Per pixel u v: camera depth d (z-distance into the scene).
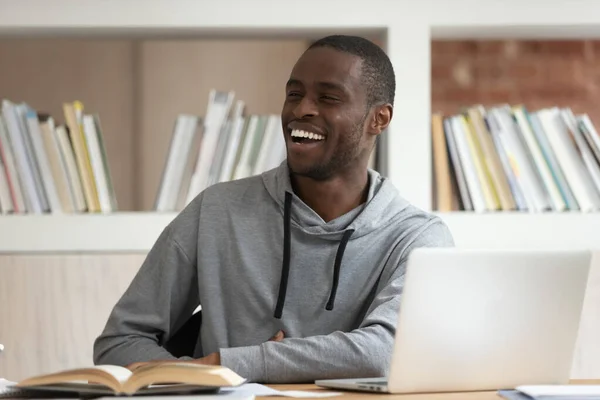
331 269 2.61
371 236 2.64
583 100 5.67
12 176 3.60
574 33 3.81
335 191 2.65
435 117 3.68
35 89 5.60
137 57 5.66
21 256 3.58
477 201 3.66
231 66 5.66
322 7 3.63
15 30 3.67
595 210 3.67
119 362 2.54
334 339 2.28
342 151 2.57
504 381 2.09
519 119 3.68
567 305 2.10
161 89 5.65
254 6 3.62
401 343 1.96
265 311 2.60
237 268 2.63
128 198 5.64
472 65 5.70
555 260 2.06
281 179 2.66
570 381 2.31
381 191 2.67
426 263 1.94
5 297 3.57
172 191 3.68
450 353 2.01
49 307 3.58
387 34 3.65
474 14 3.64
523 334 2.07
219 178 3.66
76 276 3.58
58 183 3.63
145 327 2.63
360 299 2.60
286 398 1.91
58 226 3.60
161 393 1.93
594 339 3.61
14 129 3.60
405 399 1.91
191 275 2.70
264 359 2.24
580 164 3.66
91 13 3.60
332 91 2.55
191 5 3.61
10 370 3.57
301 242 2.62
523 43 5.69
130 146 5.65
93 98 5.63
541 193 3.67
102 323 3.59
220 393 1.95
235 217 2.67
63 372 1.93
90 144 3.65
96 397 1.94
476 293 2.00
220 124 3.67
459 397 1.94
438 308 1.97
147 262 2.70
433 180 3.72
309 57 2.58
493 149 3.67
